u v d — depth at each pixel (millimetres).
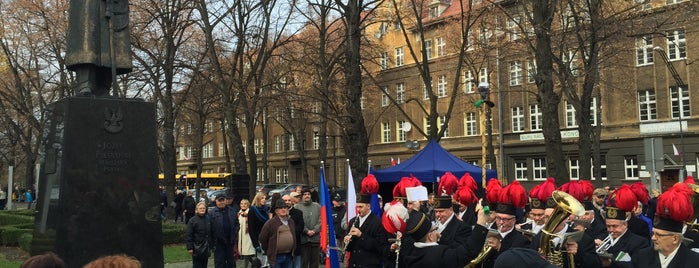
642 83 35781
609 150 37219
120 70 9016
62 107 8031
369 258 7801
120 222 7922
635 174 36062
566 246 4645
